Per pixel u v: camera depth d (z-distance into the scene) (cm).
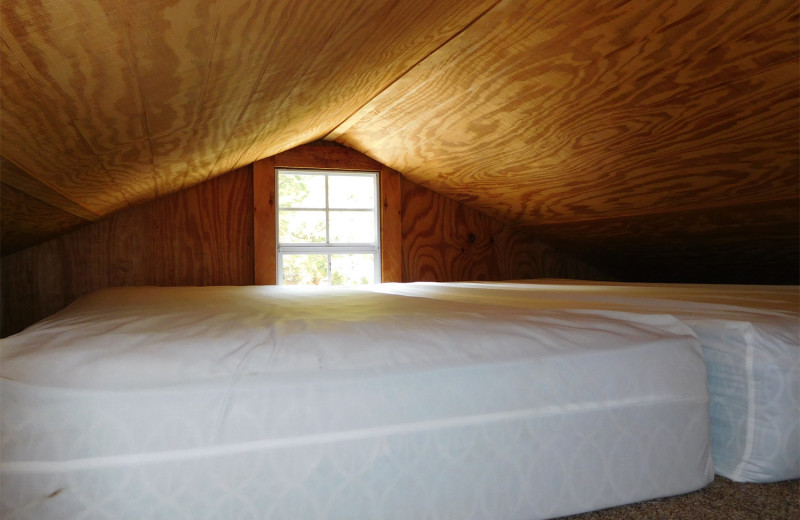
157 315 101
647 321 93
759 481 82
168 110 136
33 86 88
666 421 79
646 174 226
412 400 68
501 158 268
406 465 67
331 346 73
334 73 169
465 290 204
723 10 135
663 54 159
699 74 160
